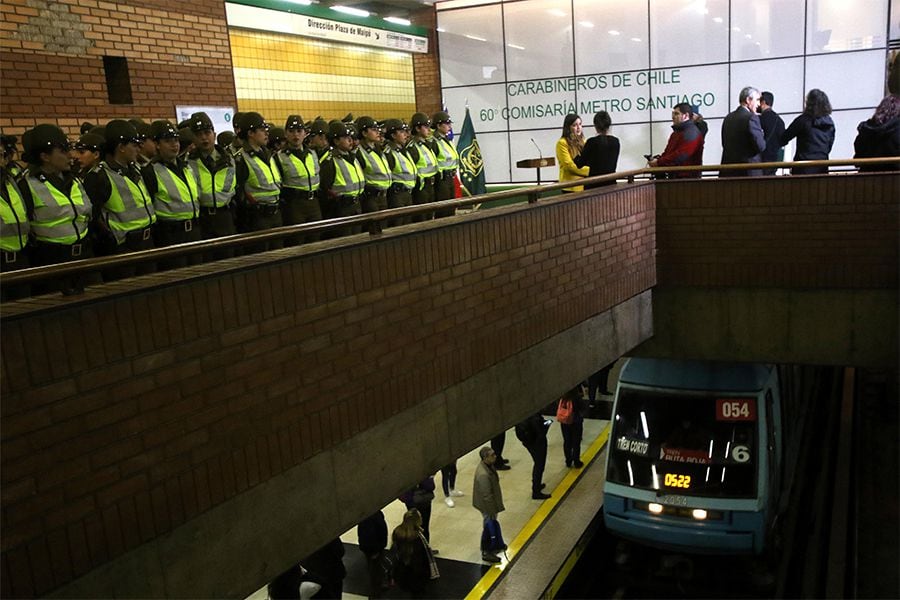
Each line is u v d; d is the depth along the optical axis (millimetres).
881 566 9273
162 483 3355
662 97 13688
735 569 10188
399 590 9641
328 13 11219
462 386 5199
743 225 7488
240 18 9516
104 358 3094
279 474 3920
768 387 10375
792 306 7484
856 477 11195
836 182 7082
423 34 14336
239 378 3676
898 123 7121
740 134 7723
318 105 11445
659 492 9867
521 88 14602
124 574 3223
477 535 10922
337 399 4234
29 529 2873
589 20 13859
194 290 3434
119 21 7762
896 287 7078
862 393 14289
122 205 4414
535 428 11562
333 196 6195
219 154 5285
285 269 3863
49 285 3955
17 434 2814
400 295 4613
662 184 7695
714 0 12992
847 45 12352
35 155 4055
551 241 6059
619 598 10336
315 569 8195
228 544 3682
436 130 7746
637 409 10445
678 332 7996
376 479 4543
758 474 9594
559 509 11500
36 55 7012
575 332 6500
